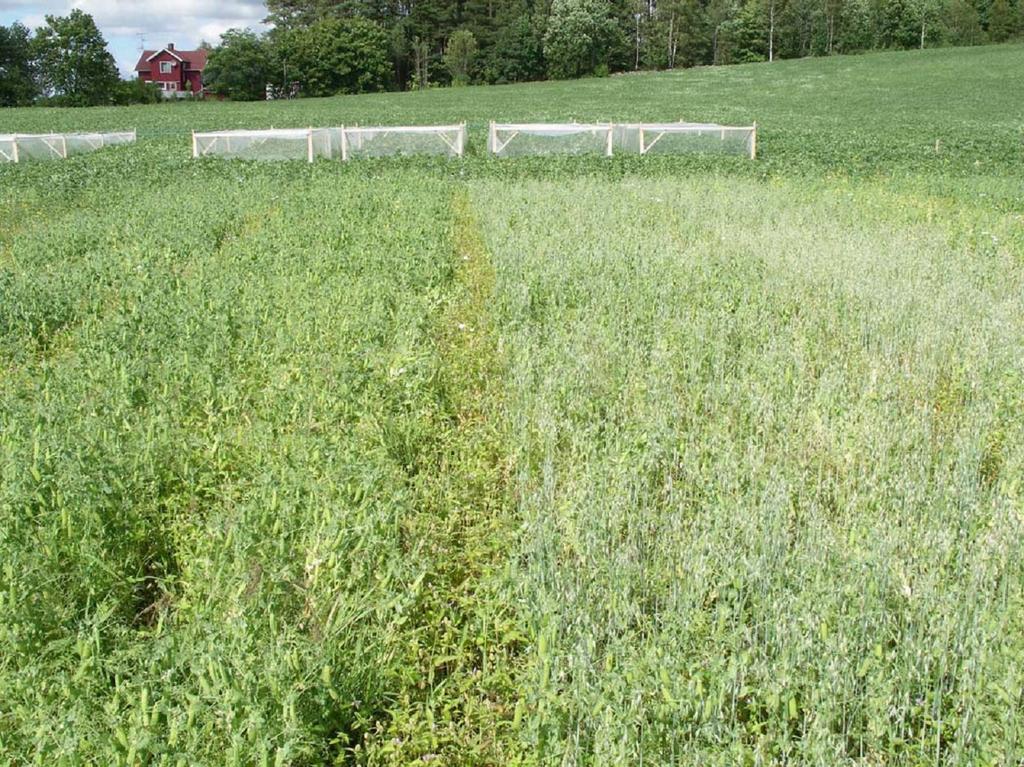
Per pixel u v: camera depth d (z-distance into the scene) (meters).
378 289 9.25
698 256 10.80
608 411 6.23
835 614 3.81
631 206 15.21
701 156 24.41
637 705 3.33
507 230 12.77
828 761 3.19
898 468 5.49
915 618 3.95
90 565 4.39
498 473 5.85
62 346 8.55
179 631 4.04
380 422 6.06
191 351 7.52
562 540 4.65
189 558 4.70
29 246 12.20
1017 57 68.94
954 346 7.70
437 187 18.48
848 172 21.77
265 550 4.37
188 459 5.62
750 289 9.26
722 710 3.50
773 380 6.81
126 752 3.18
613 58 97.62
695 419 6.30
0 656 3.92
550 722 3.31
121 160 26.11
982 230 12.88
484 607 4.30
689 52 102.31
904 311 8.45
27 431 5.80
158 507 5.23
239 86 86.69
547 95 61.94
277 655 3.53
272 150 26.20
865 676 3.63
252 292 9.30
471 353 8.05
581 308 8.87
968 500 4.94
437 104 57.56
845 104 49.78
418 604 4.33
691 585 4.18
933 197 17.02
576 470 5.54
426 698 3.92
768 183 19.56
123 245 12.51
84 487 4.78
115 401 6.34
